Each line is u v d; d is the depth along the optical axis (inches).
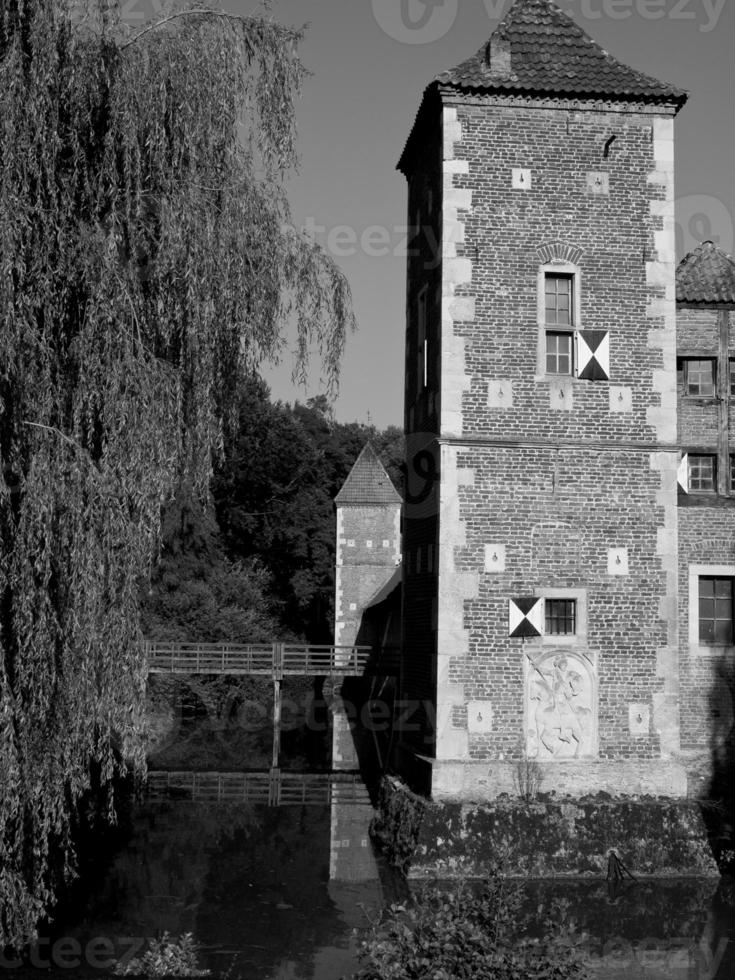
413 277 847.7
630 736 703.1
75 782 432.5
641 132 741.9
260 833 818.2
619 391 727.1
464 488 708.0
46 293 425.7
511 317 722.8
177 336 488.7
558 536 713.0
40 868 429.4
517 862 655.8
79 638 408.5
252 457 2246.6
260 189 523.2
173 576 1769.2
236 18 521.0
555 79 730.8
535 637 703.1
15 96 419.2
